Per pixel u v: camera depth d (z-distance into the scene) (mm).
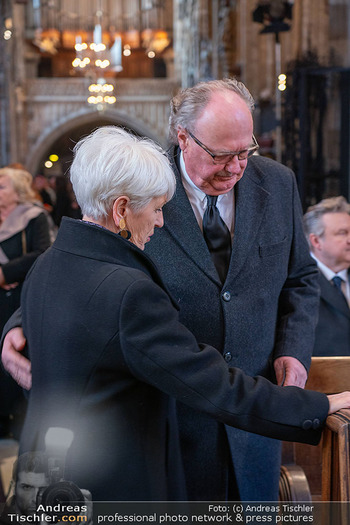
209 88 1734
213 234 1927
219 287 1886
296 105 6414
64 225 1491
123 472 1384
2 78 16750
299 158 6219
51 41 21703
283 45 7754
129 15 22266
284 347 1930
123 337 1354
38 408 1429
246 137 1706
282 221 1995
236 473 1886
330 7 7465
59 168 21609
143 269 1479
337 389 1950
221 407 1396
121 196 1439
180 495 1486
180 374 1368
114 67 20094
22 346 1613
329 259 2949
